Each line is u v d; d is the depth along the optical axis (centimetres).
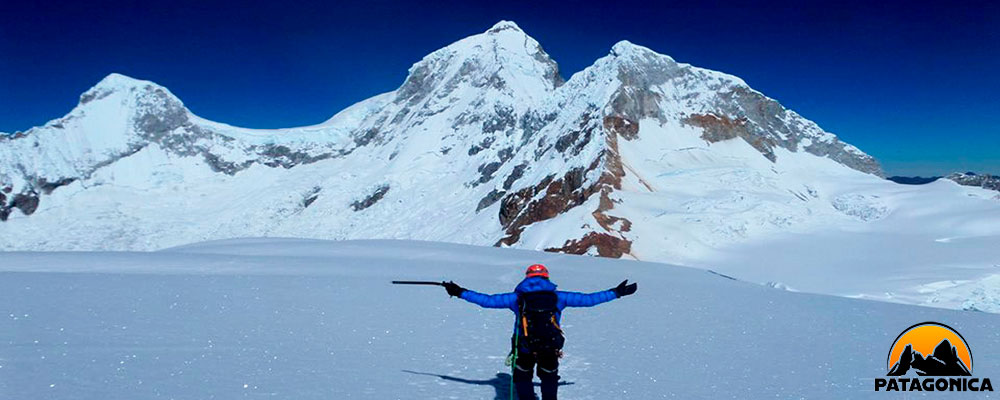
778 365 664
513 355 507
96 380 546
